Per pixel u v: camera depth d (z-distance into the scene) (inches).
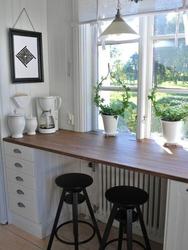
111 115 98.6
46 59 115.1
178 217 65.2
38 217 98.4
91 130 112.4
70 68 108.2
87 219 111.3
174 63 89.4
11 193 105.7
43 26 112.0
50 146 89.7
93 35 105.2
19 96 104.2
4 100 102.0
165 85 92.4
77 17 101.2
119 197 74.9
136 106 99.4
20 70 105.2
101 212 105.8
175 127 86.1
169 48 89.7
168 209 66.4
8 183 105.9
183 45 86.7
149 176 89.7
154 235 94.0
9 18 100.1
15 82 103.7
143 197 75.0
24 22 105.0
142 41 91.4
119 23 72.3
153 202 91.4
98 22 94.1
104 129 102.5
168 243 67.9
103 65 105.8
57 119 112.8
